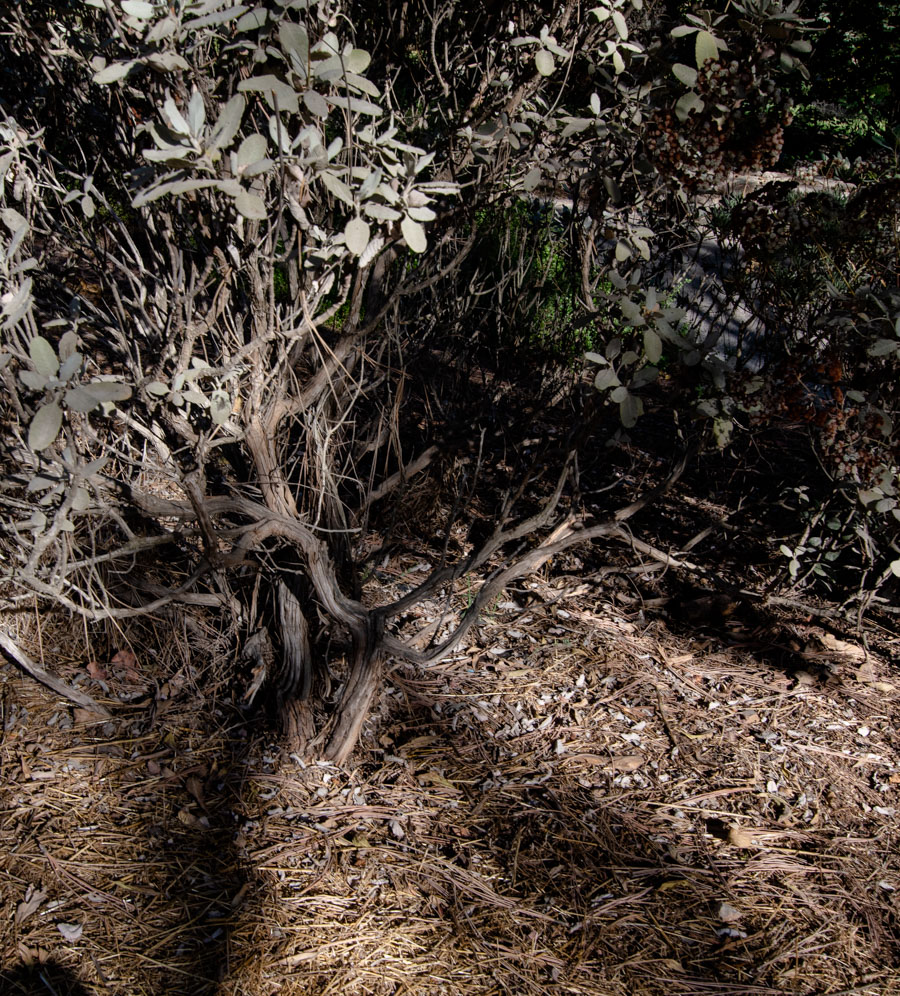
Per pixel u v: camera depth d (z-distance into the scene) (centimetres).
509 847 249
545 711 303
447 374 399
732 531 408
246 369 228
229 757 265
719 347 391
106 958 206
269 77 178
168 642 291
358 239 193
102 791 249
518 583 364
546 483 421
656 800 273
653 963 222
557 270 454
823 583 386
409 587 348
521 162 303
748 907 241
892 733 313
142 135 233
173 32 180
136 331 256
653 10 303
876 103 928
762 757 295
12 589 281
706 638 352
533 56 276
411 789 264
